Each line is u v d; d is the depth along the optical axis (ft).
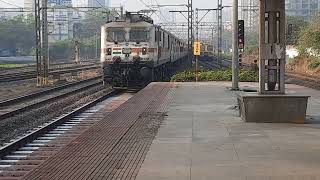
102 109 74.33
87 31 364.99
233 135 38.24
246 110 45.24
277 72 46.44
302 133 38.86
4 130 54.80
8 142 47.98
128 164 29.01
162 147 33.81
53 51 359.25
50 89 105.50
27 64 266.77
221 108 57.98
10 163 38.58
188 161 29.19
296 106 44.39
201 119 48.21
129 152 32.63
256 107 44.98
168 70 144.77
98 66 240.12
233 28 83.97
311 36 188.75
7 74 157.69
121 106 61.46
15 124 59.06
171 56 145.07
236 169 26.96
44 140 48.67
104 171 27.50
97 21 337.93
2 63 274.16
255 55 297.33
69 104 82.07
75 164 29.55
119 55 103.35
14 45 339.16
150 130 41.57
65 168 28.53
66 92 99.25
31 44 348.59
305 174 25.76
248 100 45.01
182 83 106.22
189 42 200.64
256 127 42.22
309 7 333.83
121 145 35.27
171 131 40.81
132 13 105.70
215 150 32.37
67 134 52.06
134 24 103.04
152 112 54.80
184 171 26.68
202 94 77.97
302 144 34.19
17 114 66.95
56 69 205.36
